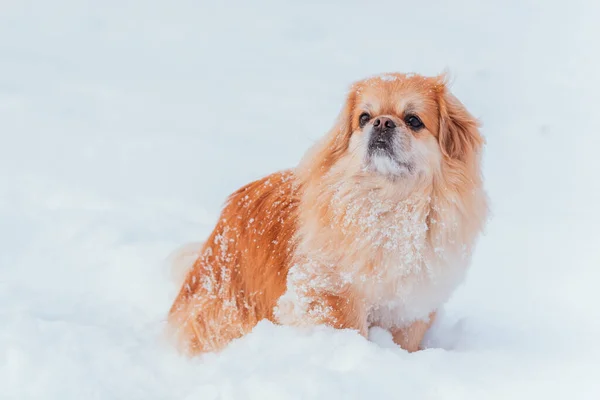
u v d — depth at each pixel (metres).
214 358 5.29
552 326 5.71
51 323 5.45
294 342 4.94
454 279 5.35
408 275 5.20
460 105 5.41
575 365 4.66
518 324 5.81
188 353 5.52
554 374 4.52
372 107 5.29
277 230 5.59
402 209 5.16
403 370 4.49
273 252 5.56
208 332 5.71
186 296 5.93
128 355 5.05
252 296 5.69
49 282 6.80
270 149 11.54
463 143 5.32
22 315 5.56
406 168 5.09
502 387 4.32
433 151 5.20
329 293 5.23
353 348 4.77
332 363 4.68
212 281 5.85
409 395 4.23
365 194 5.18
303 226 5.38
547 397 4.22
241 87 15.70
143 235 8.06
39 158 10.97
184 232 8.22
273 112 13.80
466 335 5.57
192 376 4.78
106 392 4.52
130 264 7.16
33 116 13.27
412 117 5.21
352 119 5.41
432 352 4.81
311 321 5.25
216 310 5.76
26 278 6.89
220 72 17.05
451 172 5.25
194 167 10.70
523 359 4.77
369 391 4.26
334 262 5.20
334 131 5.46
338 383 4.30
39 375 4.68
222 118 13.41
